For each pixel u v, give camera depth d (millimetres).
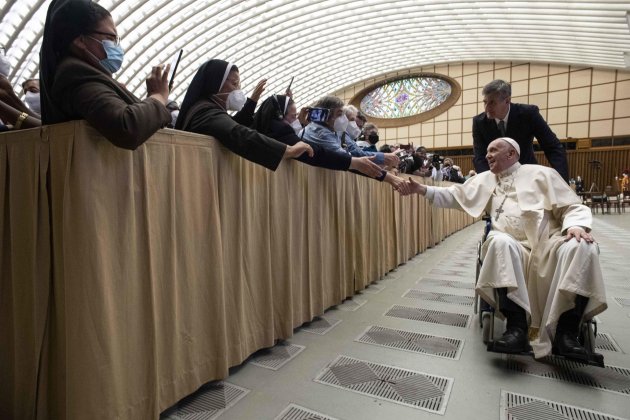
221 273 1732
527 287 1986
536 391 1682
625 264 4445
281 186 2221
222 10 12234
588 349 1814
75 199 1183
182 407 1585
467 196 2398
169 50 13297
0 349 1425
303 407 1578
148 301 1409
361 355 2080
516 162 2293
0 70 1739
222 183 1775
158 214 1462
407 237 4832
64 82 1208
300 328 2504
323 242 2744
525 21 14977
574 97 19156
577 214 1965
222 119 1762
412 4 14570
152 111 1280
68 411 1198
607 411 1522
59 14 1268
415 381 1787
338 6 14648
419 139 23219
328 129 2777
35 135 1272
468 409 1550
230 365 1841
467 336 2346
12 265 1358
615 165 18312
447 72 22359
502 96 2420
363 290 3455
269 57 17375
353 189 3160
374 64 21922
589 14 13180
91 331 1192
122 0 9477
